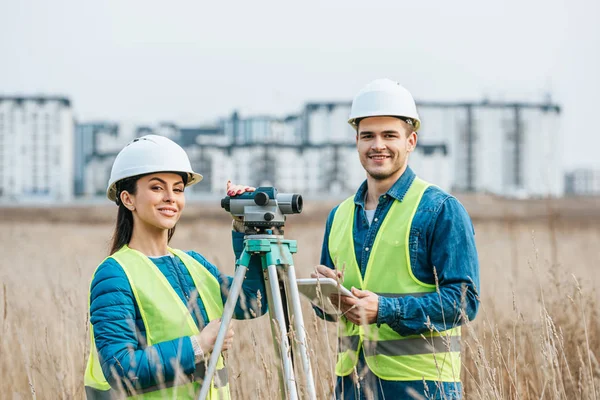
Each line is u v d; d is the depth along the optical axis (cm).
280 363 313
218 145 9494
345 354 347
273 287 304
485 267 791
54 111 10094
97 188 10719
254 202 310
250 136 11369
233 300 296
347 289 352
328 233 378
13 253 1252
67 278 638
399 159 351
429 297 325
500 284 620
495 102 10588
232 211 317
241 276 301
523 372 397
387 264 343
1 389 405
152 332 292
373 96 349
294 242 319
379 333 339
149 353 279
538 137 10594
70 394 373
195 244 1689
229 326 292
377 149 348
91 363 301
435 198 342
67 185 10169
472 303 329
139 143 308
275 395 345
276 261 306
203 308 307
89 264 1020
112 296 288
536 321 434
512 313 445
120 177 303
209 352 291
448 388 332
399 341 337
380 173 350
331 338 391
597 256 1045
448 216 335
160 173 303
